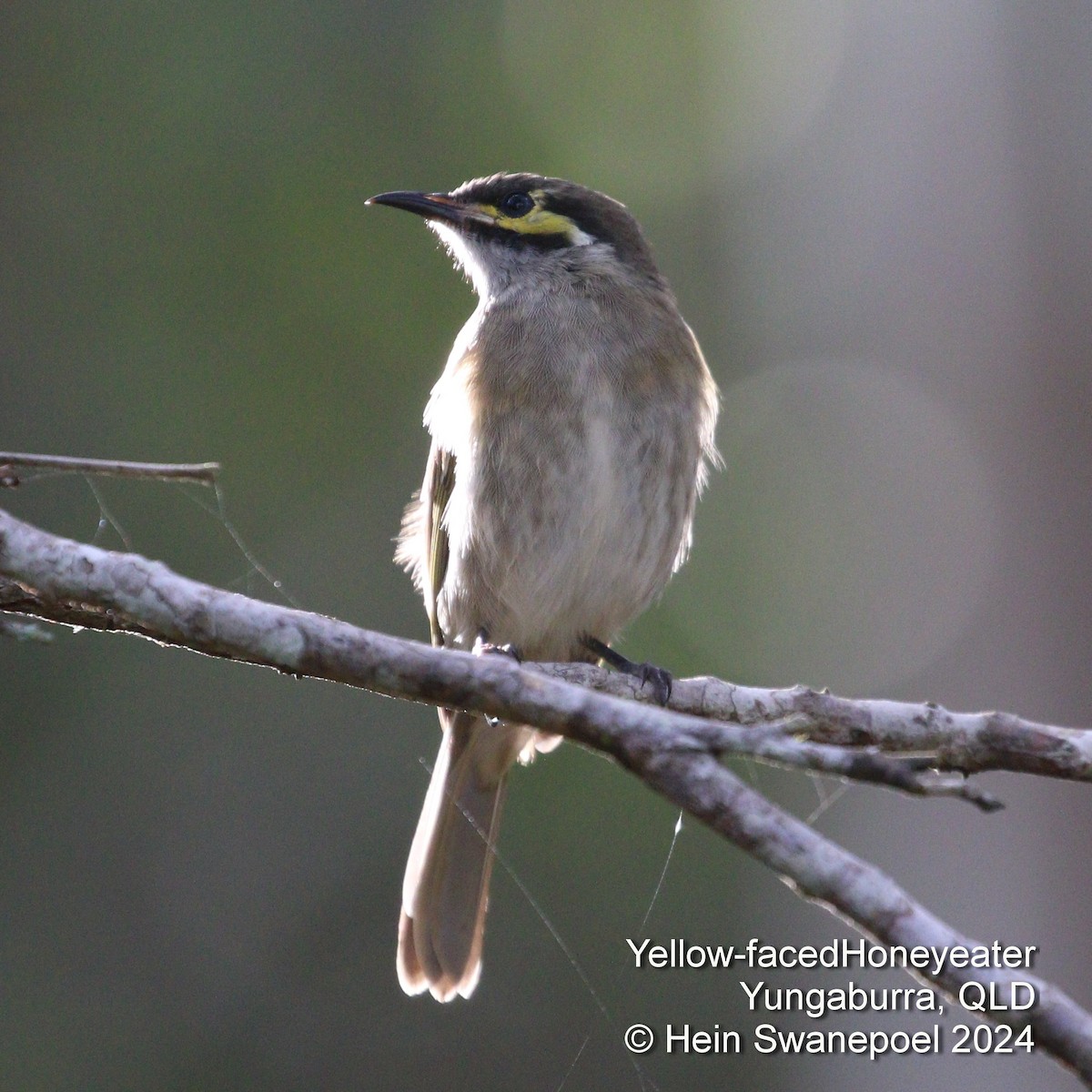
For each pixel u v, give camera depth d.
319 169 16.64
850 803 10.96
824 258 11.82
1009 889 10.02
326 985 14.01
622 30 18.45
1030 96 10.35
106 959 13.74
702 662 15.28
